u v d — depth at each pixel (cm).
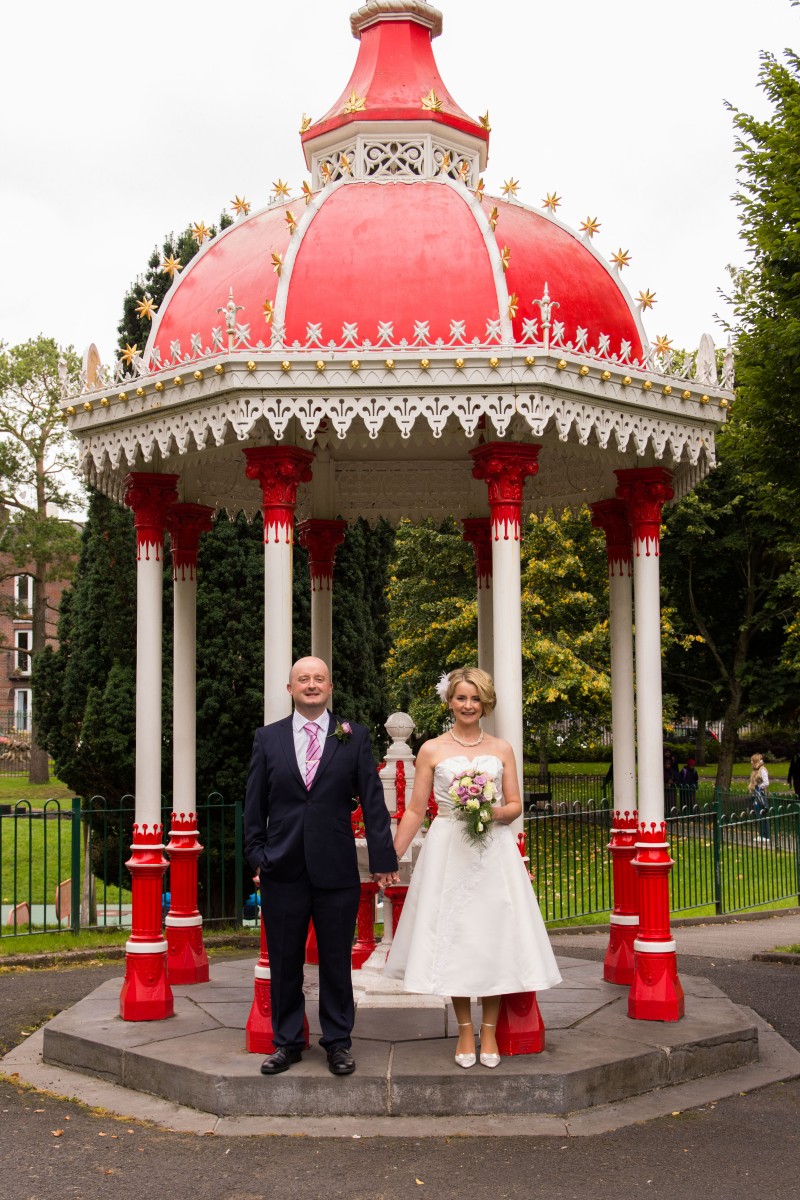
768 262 1031
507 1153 454
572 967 742
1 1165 448
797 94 1064
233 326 566
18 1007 753
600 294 652
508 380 559
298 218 645
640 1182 426
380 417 565
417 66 707
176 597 737
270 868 515
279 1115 497
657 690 623
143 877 619
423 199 632
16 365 2928
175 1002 648
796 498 1034
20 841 1739
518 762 568
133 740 1084
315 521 802
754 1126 486
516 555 581
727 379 660
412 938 509
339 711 1153
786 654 2109
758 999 769
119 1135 480
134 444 634
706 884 1364
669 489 645
